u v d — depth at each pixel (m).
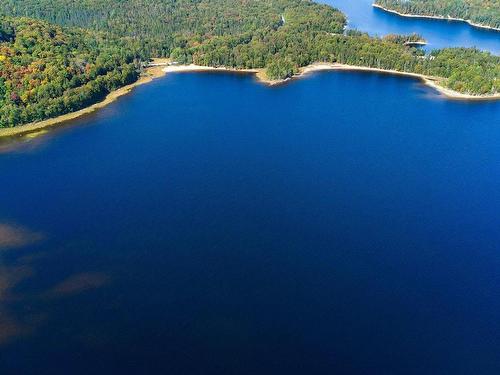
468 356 113.94
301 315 123.62
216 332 118.75
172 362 111.25
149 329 119.69
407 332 119.69
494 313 125.75
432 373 109.56
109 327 120.38
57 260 142.38
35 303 127.44
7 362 111.31
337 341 116.69
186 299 128.50
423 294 131.12
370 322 122.06
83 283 134.00
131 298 129.00
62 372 108.94
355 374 108.88
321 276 136.62
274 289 131.88
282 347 114.94
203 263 141.50
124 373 108.62
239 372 108.81
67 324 121.25
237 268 139.50
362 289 132.25
